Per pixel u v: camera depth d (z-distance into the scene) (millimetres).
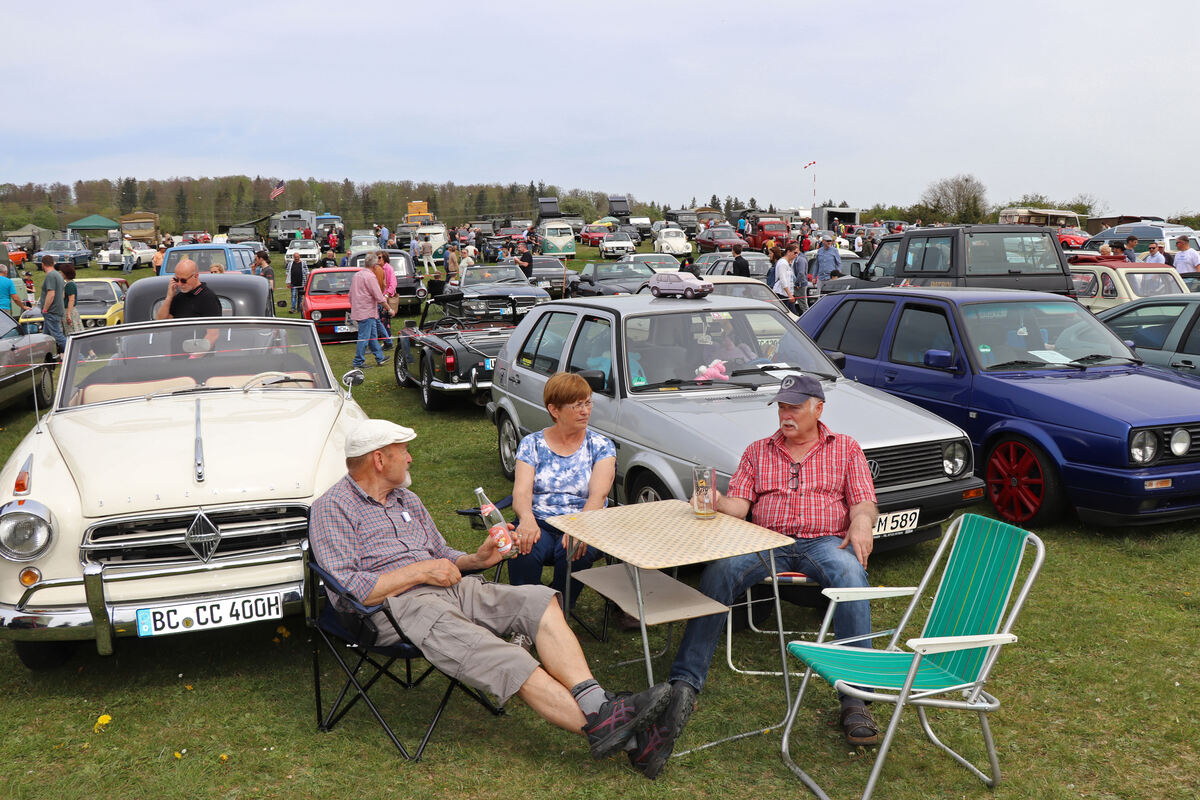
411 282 21375
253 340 5828
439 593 3709
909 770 3463
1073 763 3477
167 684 4238
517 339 7348
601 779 3408
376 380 13336
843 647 3494
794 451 4246
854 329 7805
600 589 3977
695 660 3828
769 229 39250
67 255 43406
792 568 4117
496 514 3957
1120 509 5656
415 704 4012
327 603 4156
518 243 43188
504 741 3686
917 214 63156
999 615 3303
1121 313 8531
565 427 4555
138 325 5727
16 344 10625
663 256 22875
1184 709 3830
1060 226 39250
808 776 3381
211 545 4055
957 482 5238
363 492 3812
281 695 4113
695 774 3439
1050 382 6281
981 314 6875
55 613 3922
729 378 5898
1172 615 4742
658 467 5191
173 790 3352
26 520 3922
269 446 4441
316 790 3344
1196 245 25453
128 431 4613
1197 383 6363
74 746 3684
